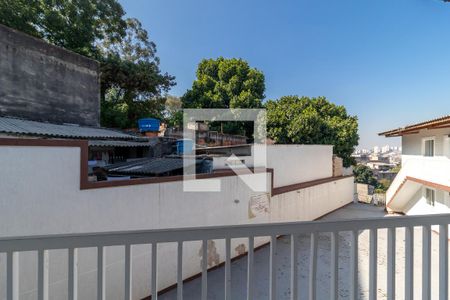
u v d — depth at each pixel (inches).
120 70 507.8
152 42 604.1
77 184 151.9
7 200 127.0
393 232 63.2
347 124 567.8
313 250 60.4
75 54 367.2
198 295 190.5
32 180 135.0
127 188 175.3
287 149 386.0
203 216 226.4
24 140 132.6
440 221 65.1
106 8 491.2
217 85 627.8
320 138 528.7
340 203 508.7
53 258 142.2
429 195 380.5
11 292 49.6
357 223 61.9
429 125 303.6
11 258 49.8
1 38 277.3
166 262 195.5
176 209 205.6
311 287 60.3
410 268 63.4
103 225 162.4
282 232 59.3
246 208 272.1
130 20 571.8
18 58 294.4
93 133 313.3
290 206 349.4
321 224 60.6
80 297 149.7
